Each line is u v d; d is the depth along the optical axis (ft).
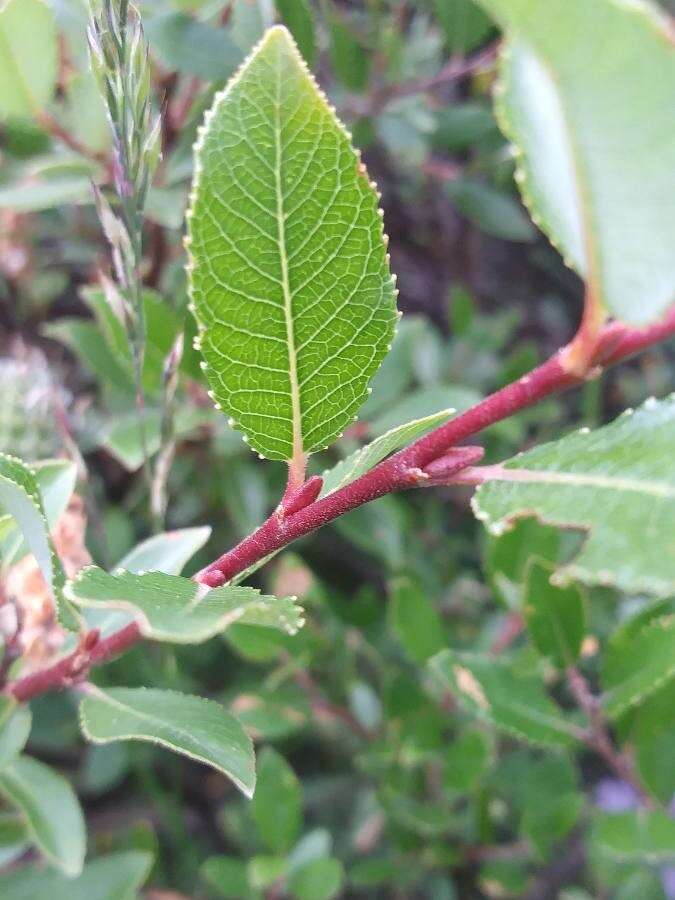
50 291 0.63
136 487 0.59
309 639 0.49
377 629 0.62
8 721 0.28
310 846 0.48
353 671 0.55
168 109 0.42
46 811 0.32
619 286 0.16
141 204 0.26
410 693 0.52
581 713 0.50
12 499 0.22
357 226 0.18
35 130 0.42
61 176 0.41
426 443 0.20
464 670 0.40
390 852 0.59
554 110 0.15
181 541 0.32
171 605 0.18
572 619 0.39
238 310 0.19
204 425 0.48
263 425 0.20
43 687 0.27
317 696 0.53
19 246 0.58
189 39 0.38
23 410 0.45
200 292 0.18
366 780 0.64
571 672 0.40
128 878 0.42
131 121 0.25
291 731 0.49
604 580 0.16
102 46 0.24
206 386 0.41
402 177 0.73
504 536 0.45
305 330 0.19
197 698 0.25
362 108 0.51
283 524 0.21
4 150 0.46
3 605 0.29
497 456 0.66
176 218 0.39
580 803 0.46
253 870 0.46
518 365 0.66
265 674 0.66
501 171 0.66
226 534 0.62
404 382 0.51
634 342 0.19
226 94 0.17
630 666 0.39
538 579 0.39
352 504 0.21
